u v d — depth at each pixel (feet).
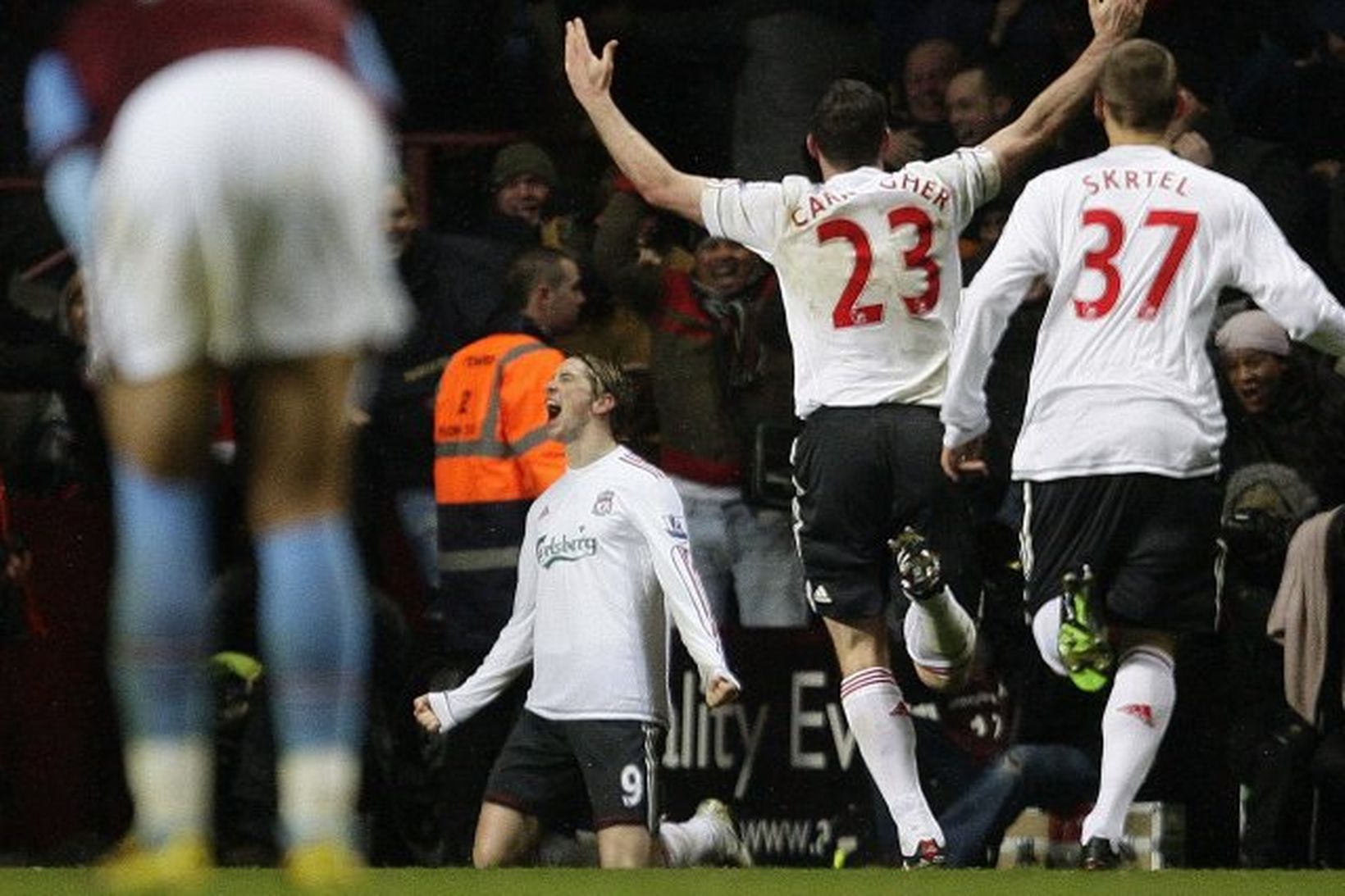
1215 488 86.79
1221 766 108.37
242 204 45.39
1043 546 87.20
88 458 125.59
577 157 136.87
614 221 124.47
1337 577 105.81
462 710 101.65
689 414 120.98
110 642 122.11
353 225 46.42
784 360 121.80
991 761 108.37
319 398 46.68
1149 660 88.33
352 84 46.80
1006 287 86.02
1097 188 86.63
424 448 120.57
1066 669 86.12
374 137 46.80
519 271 118.93
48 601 120.47
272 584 46.47
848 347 92.38
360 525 119.03
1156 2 142.31
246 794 111.45
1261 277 86.02
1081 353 86.38
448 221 135.74
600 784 98.63
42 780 120.06
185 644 46.73
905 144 123.34
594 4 139.13
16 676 118.83
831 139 93.09
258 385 46.93
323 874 45.93
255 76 45.65
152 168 45.19
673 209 94.22
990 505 116.47
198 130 45.19
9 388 126.00
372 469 120.26
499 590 110.01
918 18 144.87
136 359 45.83
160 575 46.55
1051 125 94.32
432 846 112.88
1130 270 86.07
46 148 46.88
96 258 46.34
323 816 46.14
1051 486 86.69
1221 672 108.58
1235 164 133.28
